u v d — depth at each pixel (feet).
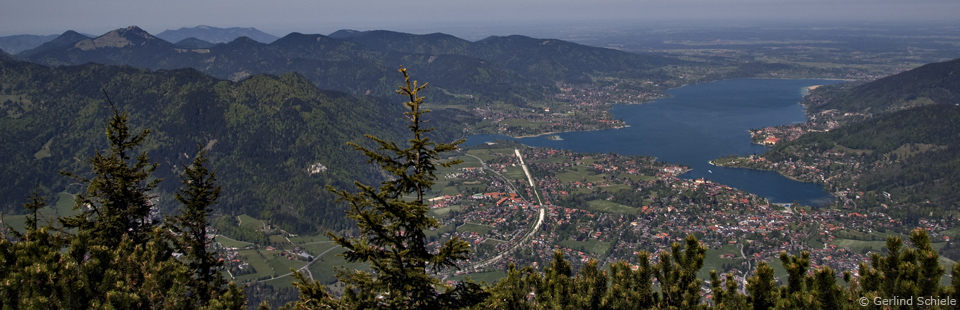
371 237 100.89
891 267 84.43
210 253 149.38
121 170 145.18
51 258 97.19
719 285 100.12
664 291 102.94
